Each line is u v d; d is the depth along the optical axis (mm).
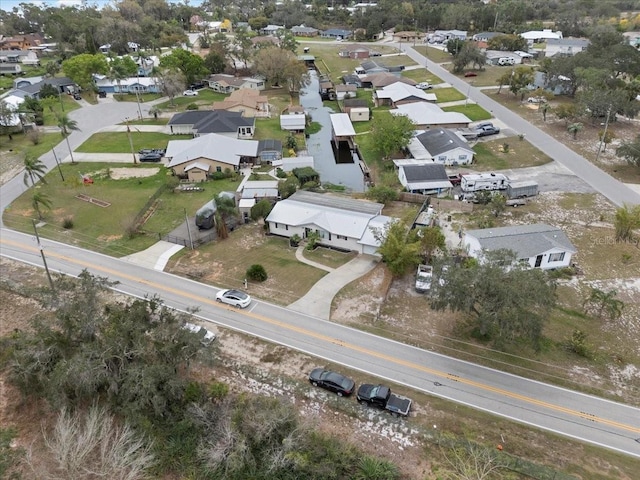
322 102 115562
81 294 34438
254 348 37062
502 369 35531
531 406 32344
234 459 27031
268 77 119375
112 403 30062
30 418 31391
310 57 154125
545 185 66500
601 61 101438
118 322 32219
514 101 103000
